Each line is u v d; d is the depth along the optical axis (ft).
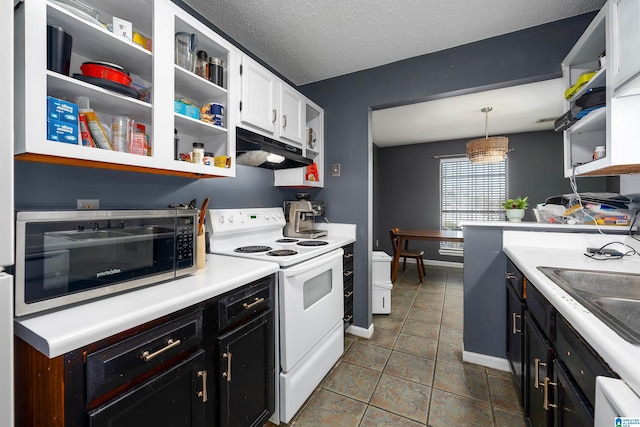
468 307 6.42
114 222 3.03
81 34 3.40
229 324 3.75
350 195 8.13
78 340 2.21
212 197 6.09
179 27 4.44
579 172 5.06
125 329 2.54
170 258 3.61
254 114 5.64
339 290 6.58
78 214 2.72
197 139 5.49
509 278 5.41
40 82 2.72
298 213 7.91
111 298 3.00
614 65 3.78
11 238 2.04
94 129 3.34
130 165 3.65
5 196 2.00
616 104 3.84
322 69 7.81
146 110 3.98
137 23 4.28
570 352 2.68
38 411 2.35
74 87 3.22
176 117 4.24
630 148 3.78
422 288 12.37
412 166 17.78
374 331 8.18
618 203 5.27
